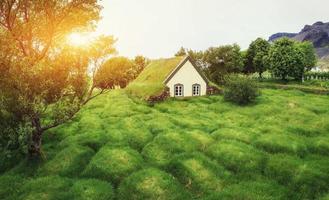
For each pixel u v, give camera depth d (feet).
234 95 120.47
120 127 85.15
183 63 146.72
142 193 49.24
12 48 53.67
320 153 65.00
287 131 79.66
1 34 54.85
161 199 47.91
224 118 99.40
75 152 65.77
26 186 53.93
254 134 75.97
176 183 52.44
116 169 57.31
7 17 65.16
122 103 123.03
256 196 47.32
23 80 53.21
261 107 111.04
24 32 65.77
